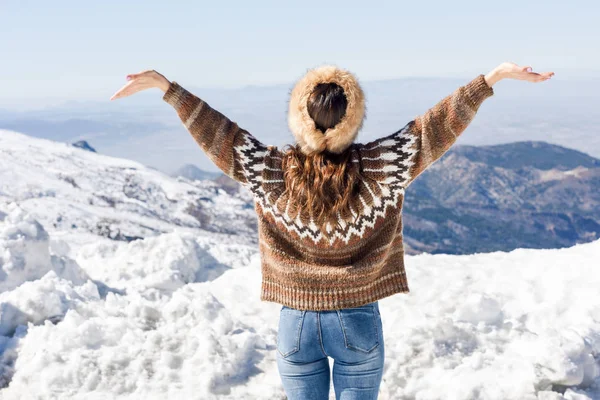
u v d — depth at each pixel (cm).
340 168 229
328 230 238
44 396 390
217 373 410
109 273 754
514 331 455
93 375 404
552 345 389
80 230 7906
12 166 12344
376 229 241
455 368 399
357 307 248
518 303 542
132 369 417
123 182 14012
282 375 261
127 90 250
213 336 447
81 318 475
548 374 377
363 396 253
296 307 248
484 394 369
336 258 242
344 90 231
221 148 248
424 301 559
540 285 575
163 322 496
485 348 427
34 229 654
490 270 642
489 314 486
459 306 522
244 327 505
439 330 441
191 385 401
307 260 246
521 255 704
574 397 366
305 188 231
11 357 438
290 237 245
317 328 248
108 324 470
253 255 909
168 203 13625
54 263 679
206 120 249
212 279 815
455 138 240
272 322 579
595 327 468
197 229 11681
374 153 237
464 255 733
